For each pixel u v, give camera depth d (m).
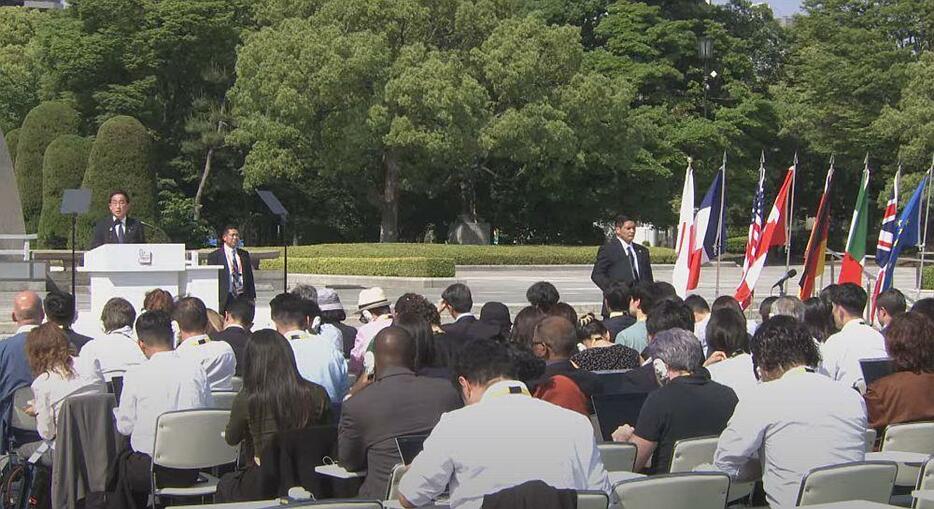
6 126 50.16
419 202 53.81
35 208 38.59
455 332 9.59
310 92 40.81
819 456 5.53
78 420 7.30
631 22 52.09
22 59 55.19
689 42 52.06
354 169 43.16
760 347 5.84
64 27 46.81
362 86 41.22
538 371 6.26
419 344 7.54
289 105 39.78
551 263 41.88
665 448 6.16
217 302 17.72
